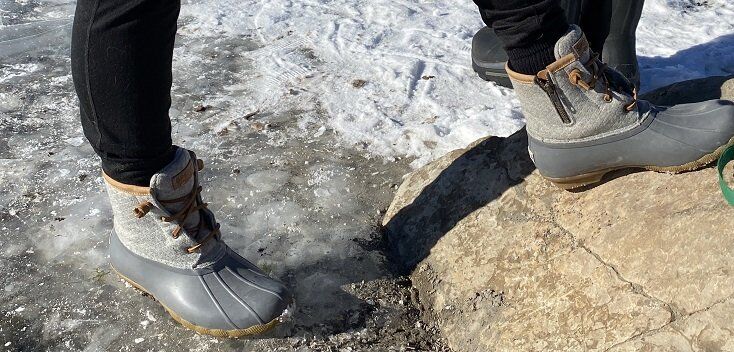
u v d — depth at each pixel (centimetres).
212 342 171
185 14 347
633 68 264
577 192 178
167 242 167
